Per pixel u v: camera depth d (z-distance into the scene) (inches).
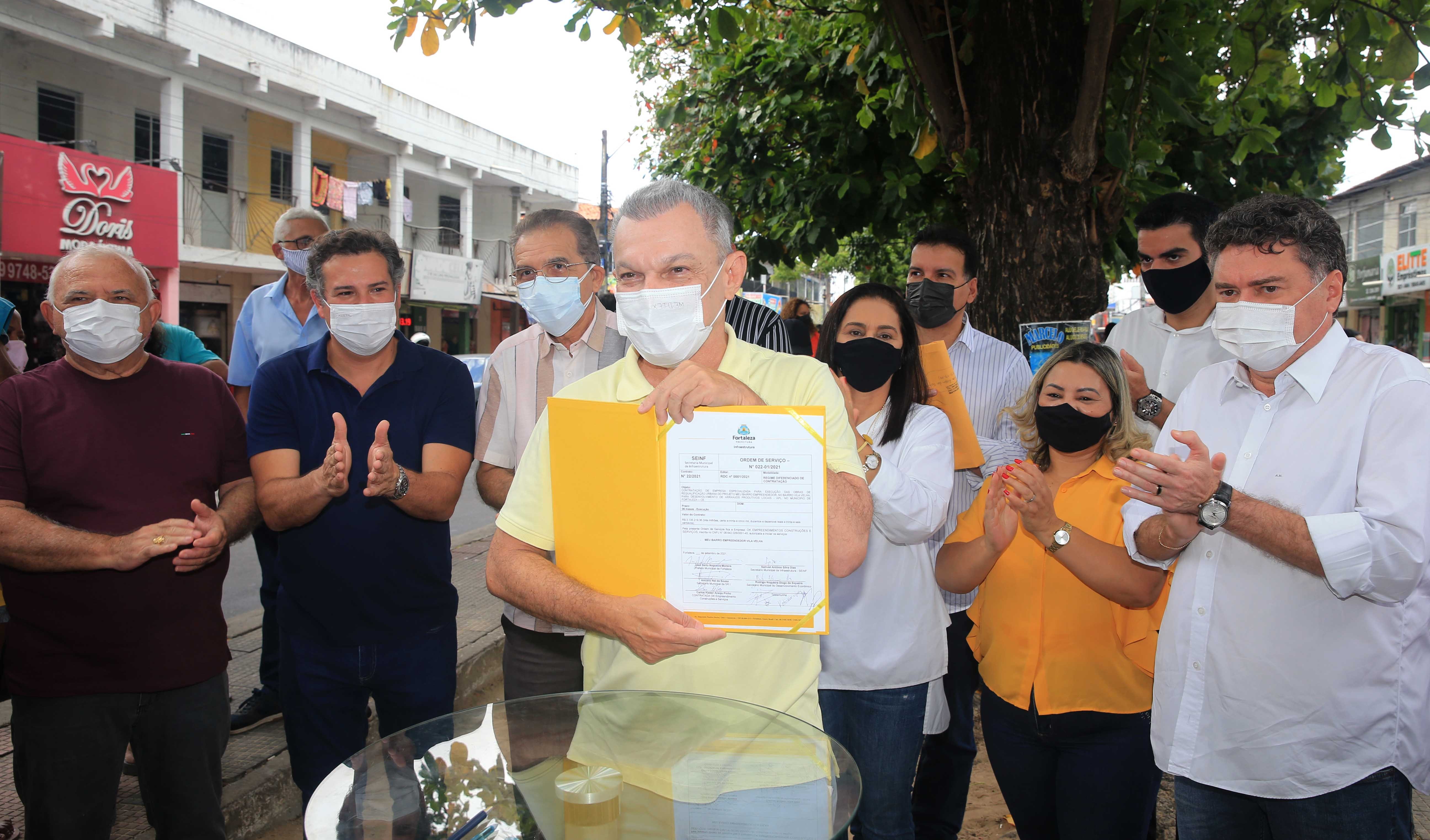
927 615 96.3
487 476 107.7
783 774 59.6
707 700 64.9
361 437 100.1
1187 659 80.6
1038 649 92.9
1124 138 166.2
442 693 104.2
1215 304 117.3
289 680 101.7
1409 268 805.9
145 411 96.9
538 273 102.3
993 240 175.6
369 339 98.0
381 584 99.1
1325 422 75.4
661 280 61.9
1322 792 73.4
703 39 241.9
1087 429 94.7
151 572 91.7
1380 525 68.8
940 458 95.0
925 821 116.2
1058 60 166.6
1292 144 278.8
